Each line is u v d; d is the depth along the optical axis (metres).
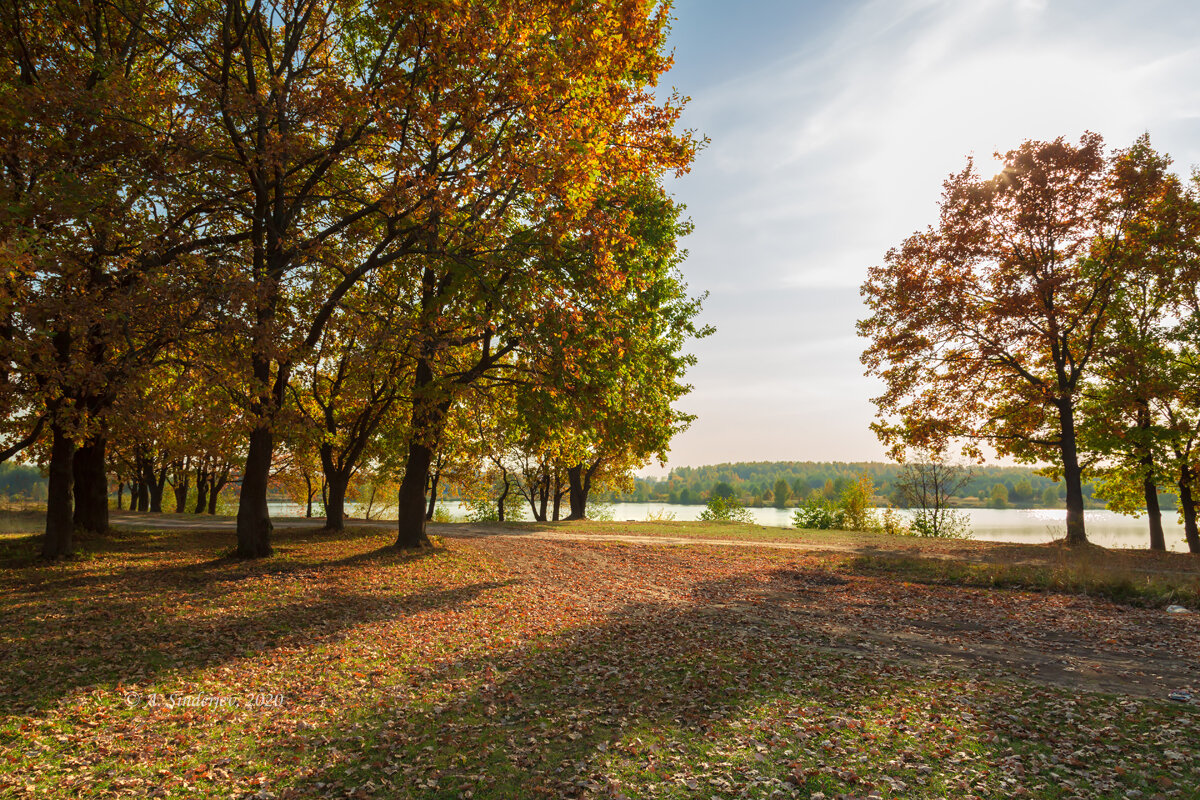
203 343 15.34
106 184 14.40
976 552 23.73
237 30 16.30
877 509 47.47
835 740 6.75
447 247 16.92
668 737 6.97
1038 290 26.75
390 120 14.84
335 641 11.09
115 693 8.32
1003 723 7.04
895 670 9.23
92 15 16.61
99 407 14.77
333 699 8.40
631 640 11.32
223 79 15.83
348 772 6.30
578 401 19.20
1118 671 9.03
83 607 12.53
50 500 18.05
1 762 6.33
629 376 20.41
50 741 6.89
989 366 29.70
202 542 23.05
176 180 15.21
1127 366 25.91
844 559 21.55
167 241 15.31
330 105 15.01
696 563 21.38
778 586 17.17
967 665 9.50
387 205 15.27
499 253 17.36
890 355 30.62
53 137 13.66
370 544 23.64
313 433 17.03
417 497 22.75
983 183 28.33
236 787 6.03
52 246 13.17
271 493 53.28
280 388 17.64
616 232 16.03
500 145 16.38
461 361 22.53
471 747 6.86
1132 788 5.57
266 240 17.58
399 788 5.96
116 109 13.84
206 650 10.30
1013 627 11.92
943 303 28.64
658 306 23.20
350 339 21.41
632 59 16.12
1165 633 11.20
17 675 8.76
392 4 14.23
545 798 5.72
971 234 28.20
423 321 18.66
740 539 29.06
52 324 12.88
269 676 9.24
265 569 17.36
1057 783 5.72
